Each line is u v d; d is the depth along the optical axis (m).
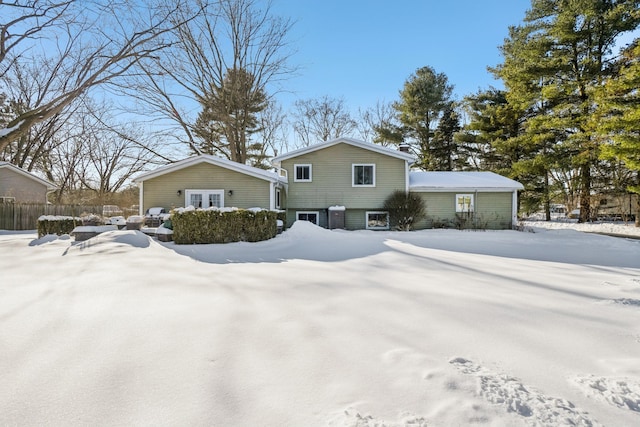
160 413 1.91
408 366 2.44
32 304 3.91
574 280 5.42
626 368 2.44
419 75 30.83
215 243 10.13
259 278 5.34
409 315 3.58
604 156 16.41
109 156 28.66
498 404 1.96
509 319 3.48
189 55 21.28
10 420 1.84
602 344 2.87
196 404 1.99
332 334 3.05
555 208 35.91
